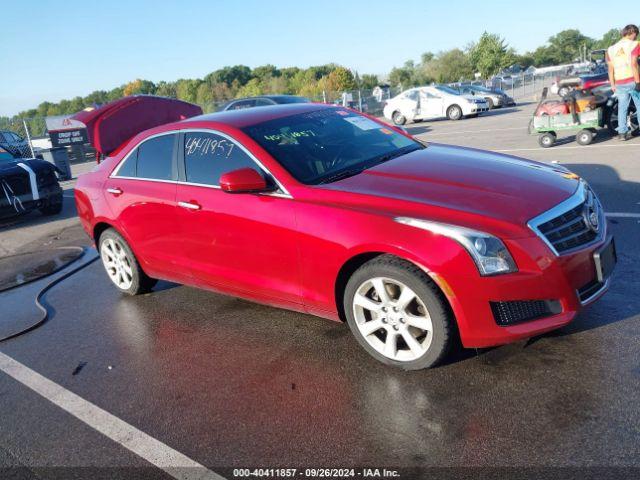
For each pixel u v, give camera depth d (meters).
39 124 24.33
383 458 2.64
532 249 2.94
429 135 16.48
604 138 10.66
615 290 3.99
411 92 22.14
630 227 5.31
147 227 4.68
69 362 4.16
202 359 3.89
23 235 9.16
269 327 4.25
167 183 4.47
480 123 18.38
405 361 3.29
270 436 2.93
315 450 2.77
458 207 3.12
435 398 3.04
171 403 3.39
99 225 5.32
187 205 4.23
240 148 4.00
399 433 2.80
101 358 4.15
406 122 22.56
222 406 3.28
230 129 4.12
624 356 3.17
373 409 3.03
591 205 3.38
